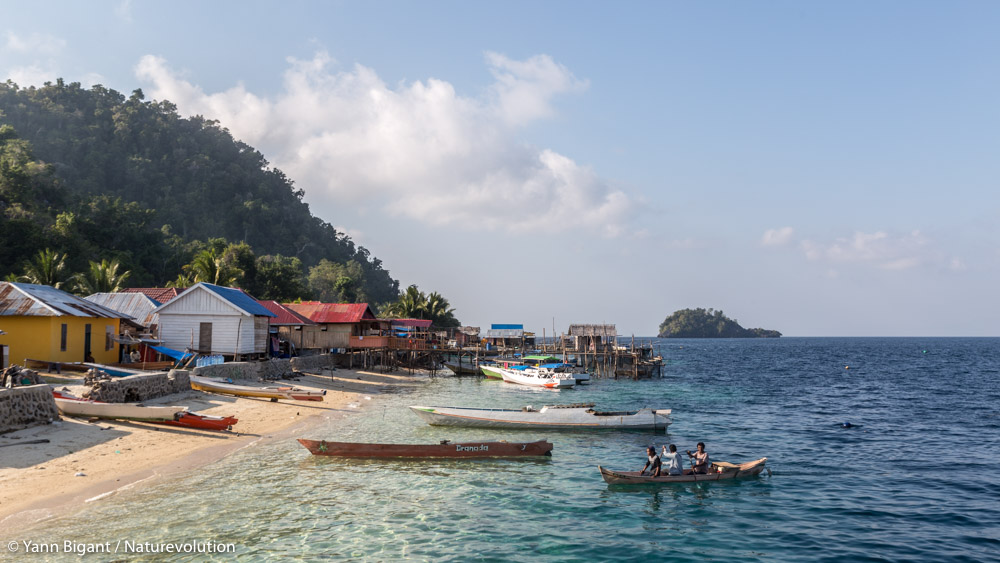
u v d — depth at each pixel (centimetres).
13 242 7581
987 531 1725
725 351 19638
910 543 1625
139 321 4600
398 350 6925
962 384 7062
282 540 1491
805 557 1516
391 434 2905
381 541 1519
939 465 2570
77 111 19950
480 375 7106
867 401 5147
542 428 3181
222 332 4222
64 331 3353
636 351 7906
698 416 4041
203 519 1588
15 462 1811
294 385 4328
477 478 2161
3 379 2223
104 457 1991
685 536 1644
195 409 2950
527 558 1450
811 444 3038
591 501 1928
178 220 18812
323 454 2303
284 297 10850
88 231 9812
